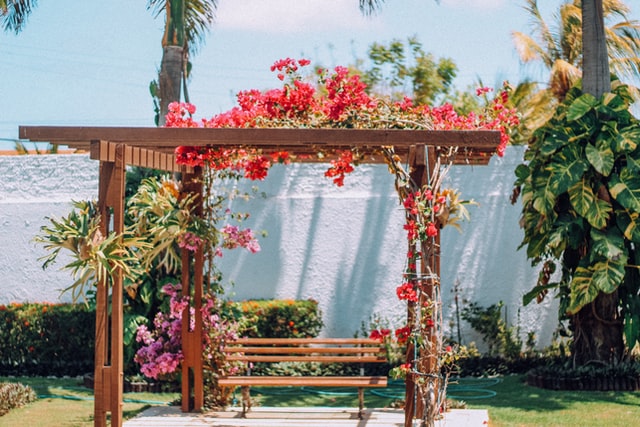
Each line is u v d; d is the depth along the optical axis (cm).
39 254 1379
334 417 943
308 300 1310
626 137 1109
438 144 779
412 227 802
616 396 1095
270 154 895
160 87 1349
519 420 963
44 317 1327
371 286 1309
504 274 1298
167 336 1173
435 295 811
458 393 1140
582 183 1132
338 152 847
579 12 1789
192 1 1483
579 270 1131
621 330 1187
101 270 781
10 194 1390
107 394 808
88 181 1373
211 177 991
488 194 1304
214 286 1027
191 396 1005
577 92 1209
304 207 1325
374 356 992
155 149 896
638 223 1120
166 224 963
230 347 1005
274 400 1123
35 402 1111
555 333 1283
